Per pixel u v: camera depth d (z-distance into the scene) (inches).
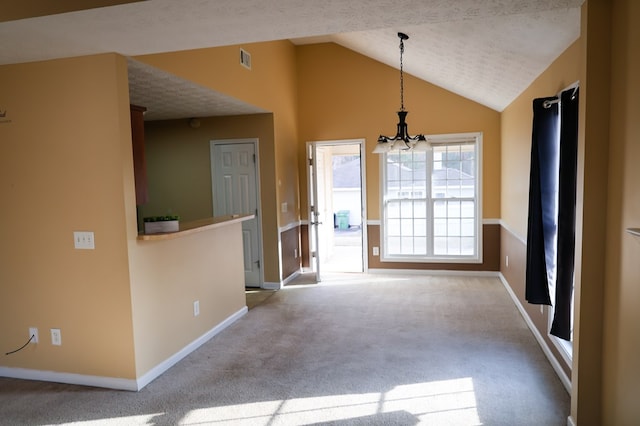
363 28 93.4
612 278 82.7
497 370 126.7
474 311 181.2
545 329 136.6
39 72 118.0
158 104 183.5
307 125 257.3
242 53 182.2
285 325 171.0
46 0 84.0
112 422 104.2
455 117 239.1
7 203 124.1
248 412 107.6
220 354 144.3
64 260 121.6
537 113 126.2
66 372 125.0
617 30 79.6
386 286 226.5
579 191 89.0
